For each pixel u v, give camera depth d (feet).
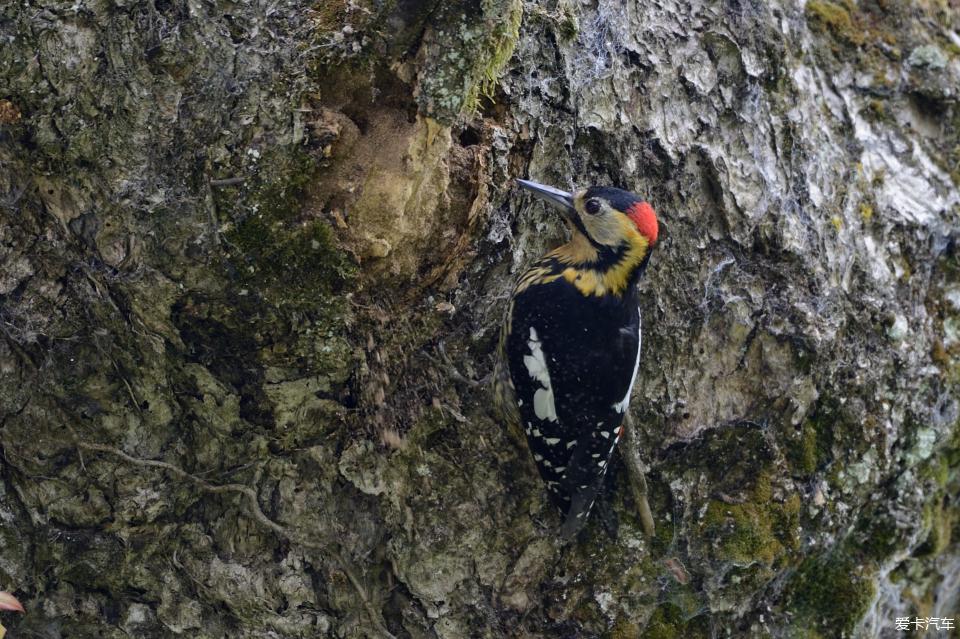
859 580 32.50
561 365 28.07
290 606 26.86
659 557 29.91
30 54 23.58
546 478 28.35
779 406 30.55
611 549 29.73
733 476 30.55
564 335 28.19
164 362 25.63
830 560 32.45
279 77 24.41
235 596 26.55
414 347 28.02
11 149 24.14
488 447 29.07
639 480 29.48
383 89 25.26
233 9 24.31
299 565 26.96
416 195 25.52
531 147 28.22
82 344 25.48
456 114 24.41
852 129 33.32
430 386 28.22
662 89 29.81
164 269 24.70
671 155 29.68
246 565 26.71
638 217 27.91
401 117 25.41
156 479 26.16
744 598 30.50
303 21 24.53
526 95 27.55
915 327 32.86
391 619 28.12
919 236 33.32
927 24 35.60
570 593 29.50
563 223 30.63
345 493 27.12
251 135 24.39
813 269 30.89
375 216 25.32
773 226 30.55
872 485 32.07
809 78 32.68
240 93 24.30
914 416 32.83
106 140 24.12
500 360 29.04
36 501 25.70
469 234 27.58
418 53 24.30
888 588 34.88
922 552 35.37
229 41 24.25
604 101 29.07
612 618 29.66
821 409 31.30
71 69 23.77
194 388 26.03
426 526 27.99
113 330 25.34
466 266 28.27
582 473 28.04
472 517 28.40
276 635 26.84
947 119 35.24
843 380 31.35
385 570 27.89
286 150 24.50
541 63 27.91
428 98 24.16
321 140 24.66
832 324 30.86
